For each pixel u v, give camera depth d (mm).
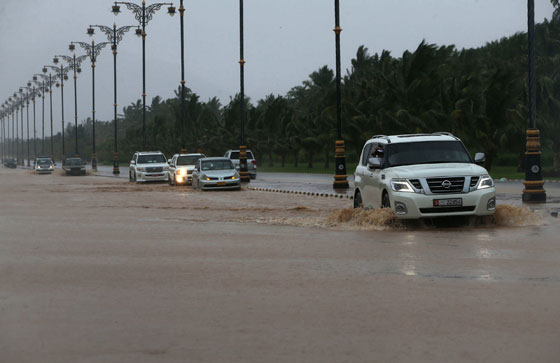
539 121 64750
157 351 7156
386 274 11633
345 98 82812
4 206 31156
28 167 175750
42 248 15680
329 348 7199
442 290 10180
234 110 116688
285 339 7570
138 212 27031
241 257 13891
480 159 19562
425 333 7758
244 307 9195
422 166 19000
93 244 16375
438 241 15906
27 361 6855
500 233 17266
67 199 36719
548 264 12477
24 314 8906
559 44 77188
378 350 7105
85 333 7906
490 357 6820
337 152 40906
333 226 19984
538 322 8188
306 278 11359
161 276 11727
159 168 59094
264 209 27703
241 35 54562
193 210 27797
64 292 10367
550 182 43469
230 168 45000
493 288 10281
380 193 19469
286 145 106000
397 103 74250
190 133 134375
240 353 7055
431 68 73562
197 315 8750
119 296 10023
